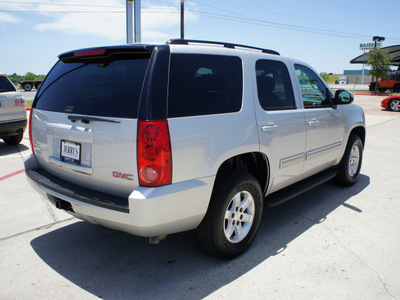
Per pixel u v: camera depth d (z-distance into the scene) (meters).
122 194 2.49
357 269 2.87
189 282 2.69
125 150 2.35
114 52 2.59
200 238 2.84
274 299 2.49
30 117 3.28
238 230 3.01
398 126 11.23
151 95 2.31
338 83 56.25
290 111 3.46
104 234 3.52
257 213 3.15
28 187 4.87
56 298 2.50
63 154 2.83
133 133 2.30
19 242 3.32
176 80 2.48
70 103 2.77
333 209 4.17
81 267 2.91
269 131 3.12
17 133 7.07
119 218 2.36
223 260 3.00
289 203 4.38
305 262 2.98
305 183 4.00
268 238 3.43
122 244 3.31
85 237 3.45
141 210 2.26
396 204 4.33
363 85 50.31
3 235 3.46
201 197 2.55
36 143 3.20
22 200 4.38
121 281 2.71
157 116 2.30
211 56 2.79
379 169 6.01
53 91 3.04
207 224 2.76
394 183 5.19
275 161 3.27
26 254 3.11
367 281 2.71
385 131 10.24
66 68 3.05
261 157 3.20
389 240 3.38
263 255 3.10
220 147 2.66
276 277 2.76
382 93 32.31
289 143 3.42
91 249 3.21
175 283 2.68
